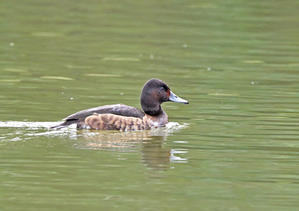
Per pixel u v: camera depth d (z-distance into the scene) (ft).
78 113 51.03
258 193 37.93
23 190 37.47
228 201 36.65
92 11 106.11
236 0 110.83
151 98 53.62
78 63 76.28
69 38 89.51
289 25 97.30
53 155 43.50
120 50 83.71
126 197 36.83
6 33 90.68
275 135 49.78
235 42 88.79
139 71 73.15
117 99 60.75
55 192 37.27
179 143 47.65
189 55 81.71
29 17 100.37
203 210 35.37
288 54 82.64
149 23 98.32
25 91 62.44
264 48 85.76
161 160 43.42
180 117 55.62
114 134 49.88
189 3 110.73
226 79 70.18
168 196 37.17
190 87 66.28
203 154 44.98
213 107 58.75
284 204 36.40
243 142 47.91
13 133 47.83
